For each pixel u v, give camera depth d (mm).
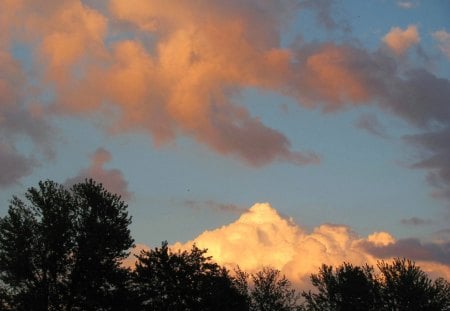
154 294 45344
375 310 53156
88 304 38844
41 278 39094
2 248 38719
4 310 37875
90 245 39094
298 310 56344
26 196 40469
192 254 48250
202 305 46562
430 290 52094
